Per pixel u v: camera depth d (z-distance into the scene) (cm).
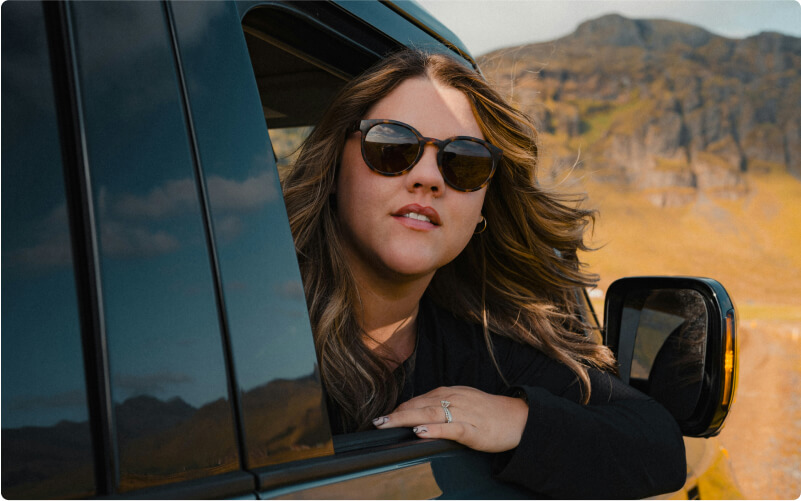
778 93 18438
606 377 165
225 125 88
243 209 87
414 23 151
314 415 88
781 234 14662
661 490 133
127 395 69
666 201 16050
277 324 87
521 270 177
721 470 162
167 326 74
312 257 144
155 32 82
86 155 72
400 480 95
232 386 79
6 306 64
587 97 18950
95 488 66
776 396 2194
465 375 157
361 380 137
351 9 130
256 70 152
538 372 164
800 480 1016
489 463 116
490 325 167
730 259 13525
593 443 121
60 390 66
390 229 135
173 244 77
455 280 169
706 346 150
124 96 77
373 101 138
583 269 191
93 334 69
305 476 82
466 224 142
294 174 144
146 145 77
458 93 144
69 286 68
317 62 136
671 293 160
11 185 67
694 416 151
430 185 133
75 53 74
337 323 139
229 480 75
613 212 14988
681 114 18088
